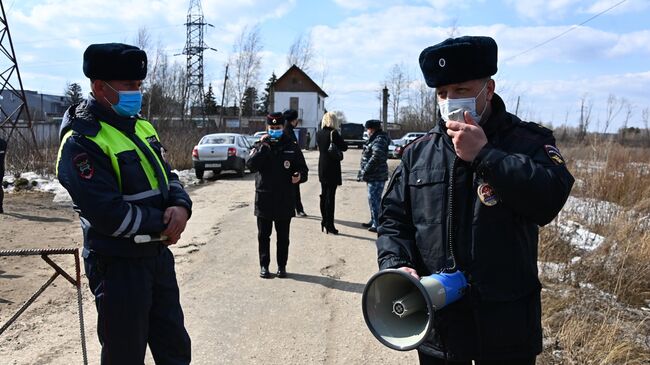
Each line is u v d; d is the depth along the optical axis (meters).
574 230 6.71
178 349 2.75
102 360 2.52
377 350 3.95
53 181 12.91
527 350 1.96
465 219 1.99
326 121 7.60
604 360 3.49
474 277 1.95
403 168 2.23
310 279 5.59
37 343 3.89
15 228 7.88
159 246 2.60
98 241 2.44
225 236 7.54
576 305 4.41
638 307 4.80
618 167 9.99
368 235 7.72
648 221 6.72
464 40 1.93
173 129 22.67
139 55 2.50
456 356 2.03
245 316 4.55
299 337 4.15
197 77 45.91
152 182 2.58
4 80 16.08
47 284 3.03
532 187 1.74
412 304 1.96
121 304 2.45
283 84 51.78
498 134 1.97
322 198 7.74
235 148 15.63
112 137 2.46
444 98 2.03
